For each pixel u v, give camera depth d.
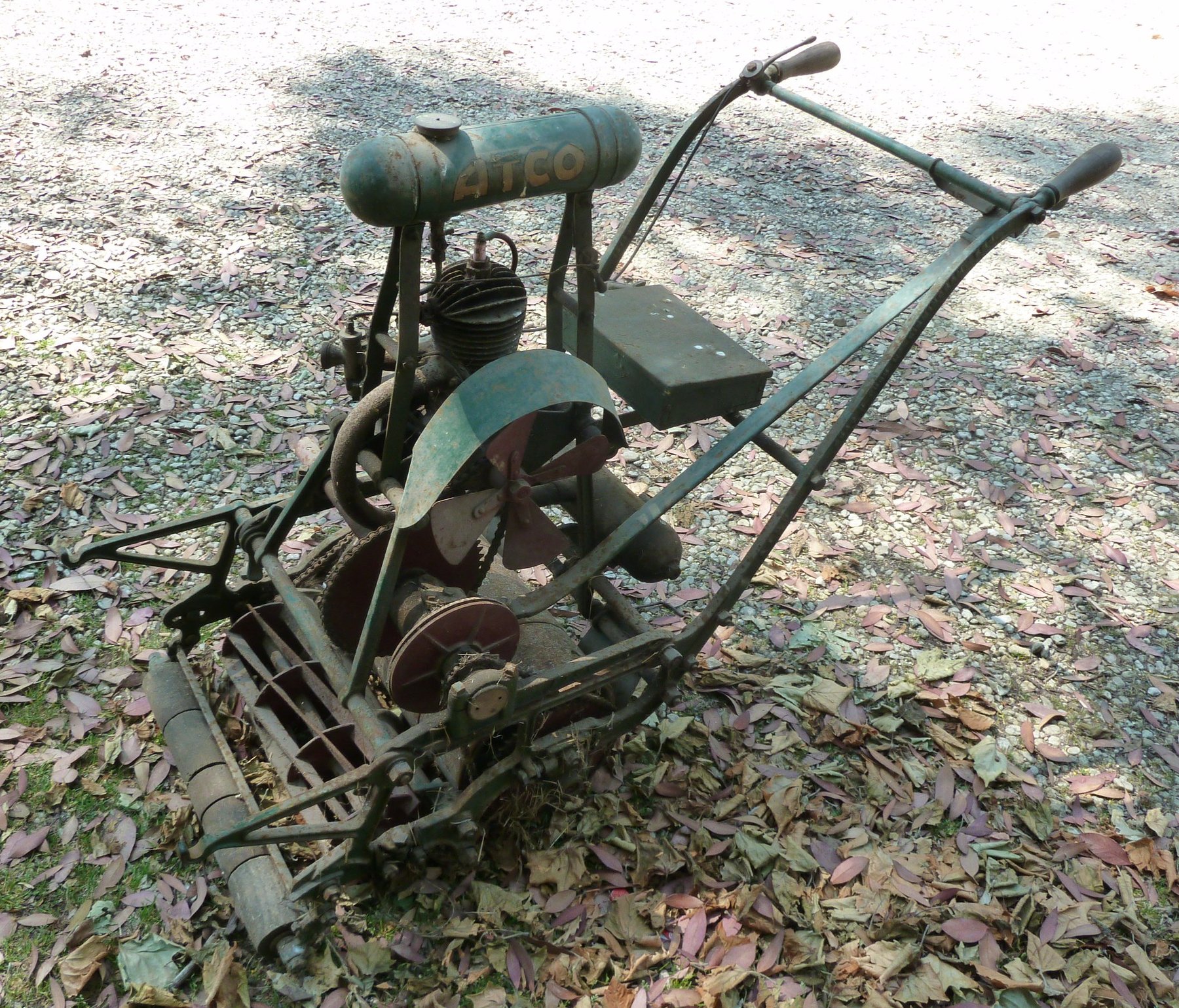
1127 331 5.66
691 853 2.88
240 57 7.93
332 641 2.72
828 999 2.56
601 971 2.59
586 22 9.38
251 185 6.17
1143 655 3.71
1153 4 11.41
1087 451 4.73
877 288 5.83
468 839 2.65
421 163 2.09
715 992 2.53
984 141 7.76
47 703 3.16
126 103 6.99
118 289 5.13
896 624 3.76
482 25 9.08
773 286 5.77
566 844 2.88
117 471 4.05
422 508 2.19
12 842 2.77
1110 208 7.06
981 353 5.38
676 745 3.20
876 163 7.36
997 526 4.27
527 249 5.87
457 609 2.35
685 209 6.51
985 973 2.64
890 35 9.86
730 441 2.64
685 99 7.95
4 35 7.80
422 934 2.64
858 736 3.27
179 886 2.70
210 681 3.17
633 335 2.90
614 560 2.89
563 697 2.57
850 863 2.88
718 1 10.25
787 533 4.14
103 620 3.45
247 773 2.89
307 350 4.86
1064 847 3.01
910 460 4.59
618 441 2.84
